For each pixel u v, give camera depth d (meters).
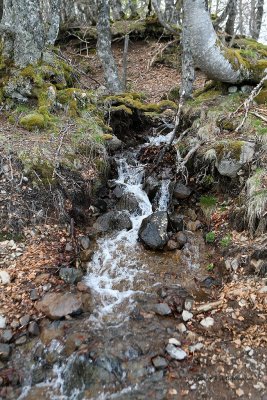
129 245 5.29
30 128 6.15
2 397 3.28
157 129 7.64
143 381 3.37
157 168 6.43
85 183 5.74
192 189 5.89
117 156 6.83
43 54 7.13
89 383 3.38
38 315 3.99
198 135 6.10
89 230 5.42
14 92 6.65
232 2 12.27
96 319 4.04
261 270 4.26
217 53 6.11
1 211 4.89
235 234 4.88
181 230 5.39
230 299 4.14
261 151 5.23
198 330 3.85
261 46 11.63
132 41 13.58
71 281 4.45
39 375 3.47
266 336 3.67
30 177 5.28
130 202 6.02
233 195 5.36
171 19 13.37
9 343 3.72
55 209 5.27
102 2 8.27
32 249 4.76
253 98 6.30
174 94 8.85
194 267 4.82
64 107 6.84
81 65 11.30
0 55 6.77
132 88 10.12
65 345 3.69
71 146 5.97
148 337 3.79
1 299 4.09
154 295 4.41
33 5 6.66
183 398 3.21
